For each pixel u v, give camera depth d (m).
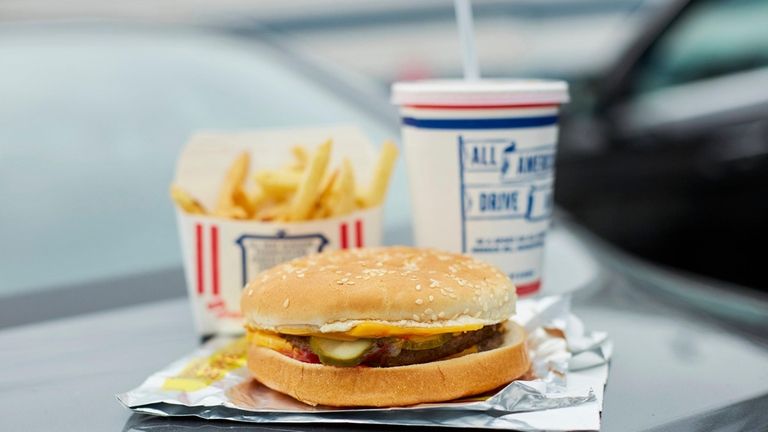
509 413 0.51
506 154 0.65
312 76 0.95
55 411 0.53
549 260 0.73
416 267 0.56
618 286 0.68
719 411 0.53
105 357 0.59
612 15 2.60
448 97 0.64
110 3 1.92
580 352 0.57
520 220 0.66
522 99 0.64
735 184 1.25
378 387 0.52
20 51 0.92
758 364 0.58
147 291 0.66
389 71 2.54
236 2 2.36
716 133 1.24
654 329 0.62
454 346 0.53
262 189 0.64
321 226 0.63
